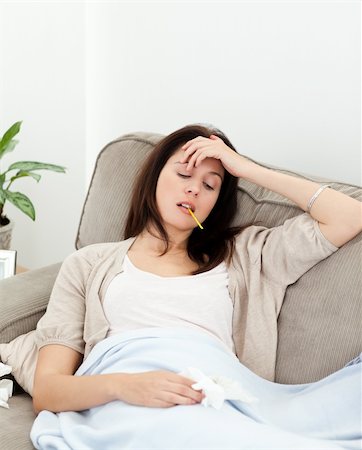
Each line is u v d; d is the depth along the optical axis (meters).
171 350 1.63
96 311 1.76
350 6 2.08
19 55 2.91
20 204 2.54
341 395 1.54
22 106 2.96
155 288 1.77
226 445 1.34
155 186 1.87
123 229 2.02
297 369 1.71
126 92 2.68
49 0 2.77
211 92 2.46
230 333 1.79
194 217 1.80
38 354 1.74
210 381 1.46
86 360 1.69
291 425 1.54
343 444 1.45
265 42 2.29
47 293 1.93
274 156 2.35
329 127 2.21
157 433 1.40
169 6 2.49
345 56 2.13
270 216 1.87
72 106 2.82
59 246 3.01
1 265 2.26
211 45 2.42
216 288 1.79
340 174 2.22
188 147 1.83
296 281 1.76
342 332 1.66
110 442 1.45
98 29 2.69
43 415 1.60
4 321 1.82
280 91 2.29
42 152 2.95
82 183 2.87
